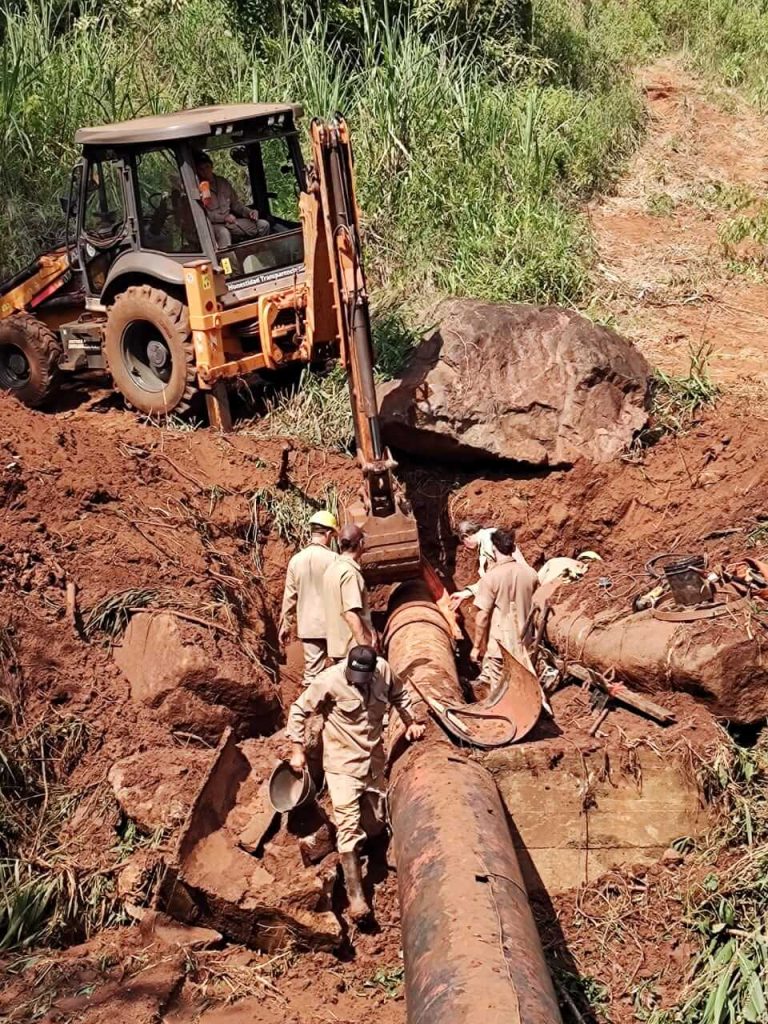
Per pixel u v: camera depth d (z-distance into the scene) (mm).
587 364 10352
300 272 10703
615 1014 6430
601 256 14531
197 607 8344
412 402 10297
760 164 18547
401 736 7258
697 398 10766
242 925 6750
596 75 19969
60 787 7359
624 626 8031
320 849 7027
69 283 11375
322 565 8172
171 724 7703
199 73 16688
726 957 6410
